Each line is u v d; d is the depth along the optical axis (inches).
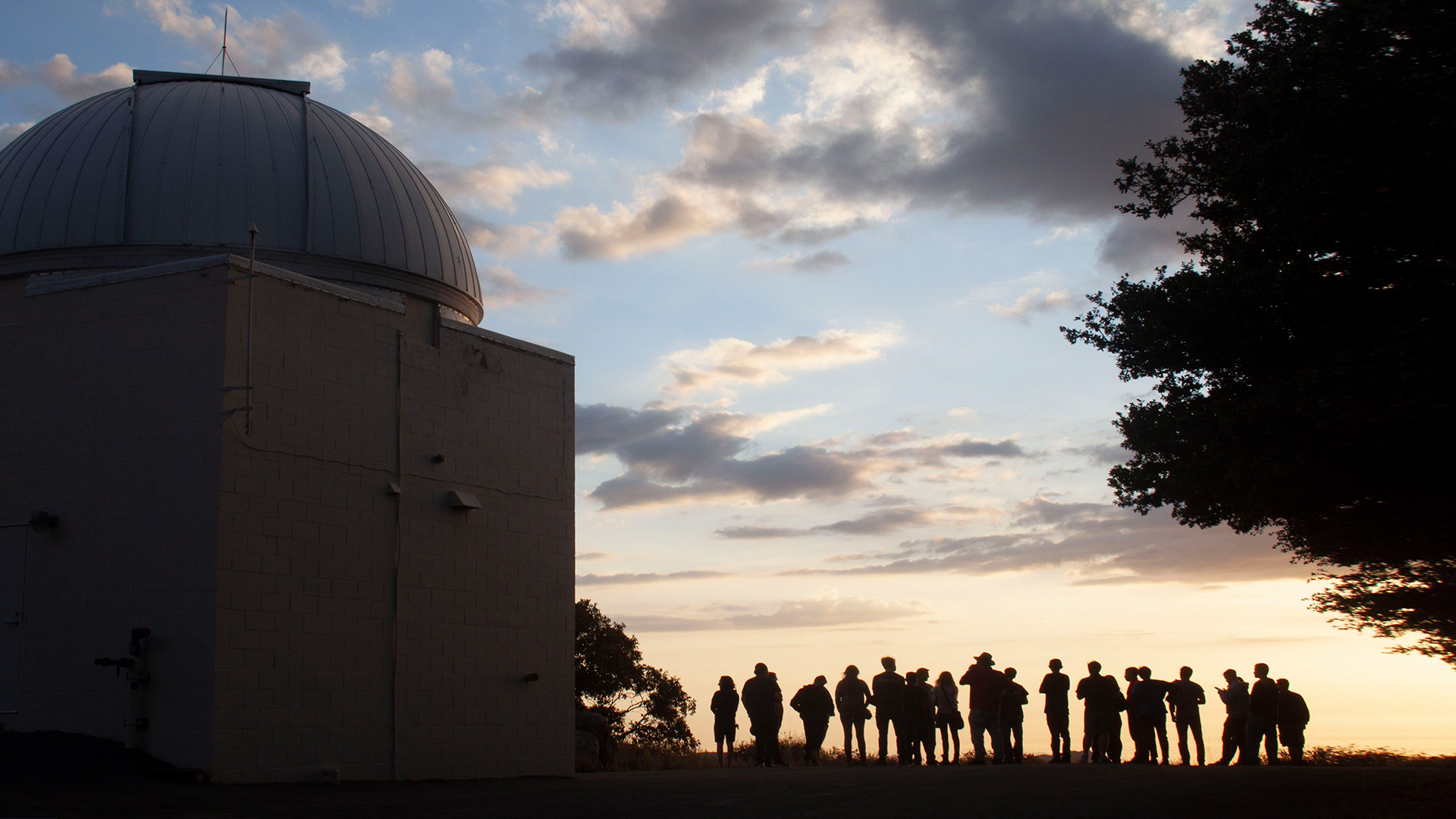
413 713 651.5
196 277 589.6
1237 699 826.8
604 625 1427.2
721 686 904.9
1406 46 430.6
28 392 621.9
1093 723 833.5
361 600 631.2
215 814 438.0
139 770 536.7
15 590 602.9
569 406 798.5
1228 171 510.3
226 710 552.4
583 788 589.6
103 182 711.1
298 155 749.9
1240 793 508.4
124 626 573.3
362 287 740.7
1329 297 480.1
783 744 1158.3
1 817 401.4
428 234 786.8
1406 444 440.1
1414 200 422.3
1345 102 436.1
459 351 718.5
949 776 631.2
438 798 529.0
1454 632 641.0
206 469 567.2
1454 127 407.8
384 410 661.3
